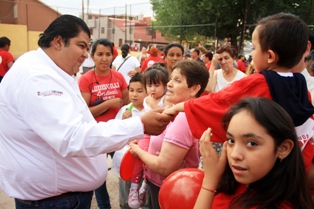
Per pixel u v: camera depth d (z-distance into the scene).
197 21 22.47
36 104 1.58
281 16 1.47
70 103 1.67
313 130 1.70
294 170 1.17
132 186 2.53
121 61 7.14
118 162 2.29
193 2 21.41
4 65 7.08
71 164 1.83
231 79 4.18
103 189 3.21
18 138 1.74
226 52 4.14
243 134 1.12
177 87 1.98
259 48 1.50
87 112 1.98
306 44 1.46
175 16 23.97
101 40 3.51
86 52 1.92
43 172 1.76
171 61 4.07
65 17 1.85
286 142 1.15
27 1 35.00
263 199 1.15
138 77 3.10
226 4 19.59
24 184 1.79
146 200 2.64
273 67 1.50
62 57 1.84
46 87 1.62
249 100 1.18
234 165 1.15
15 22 34.62
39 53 1.85
